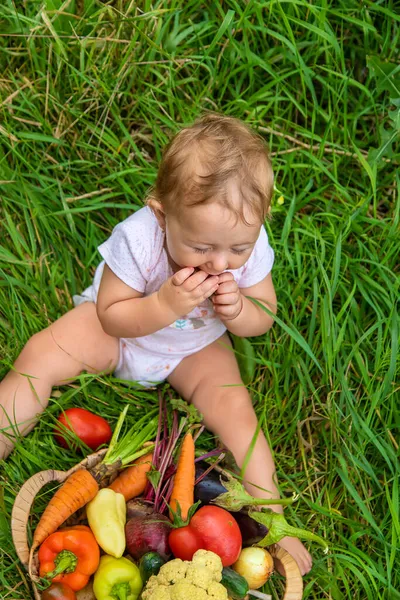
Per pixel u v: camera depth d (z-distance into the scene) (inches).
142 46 68.2
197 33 68.4
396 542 58.4
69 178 68.0
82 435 58.9
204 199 49.6
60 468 59.4
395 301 63.6
